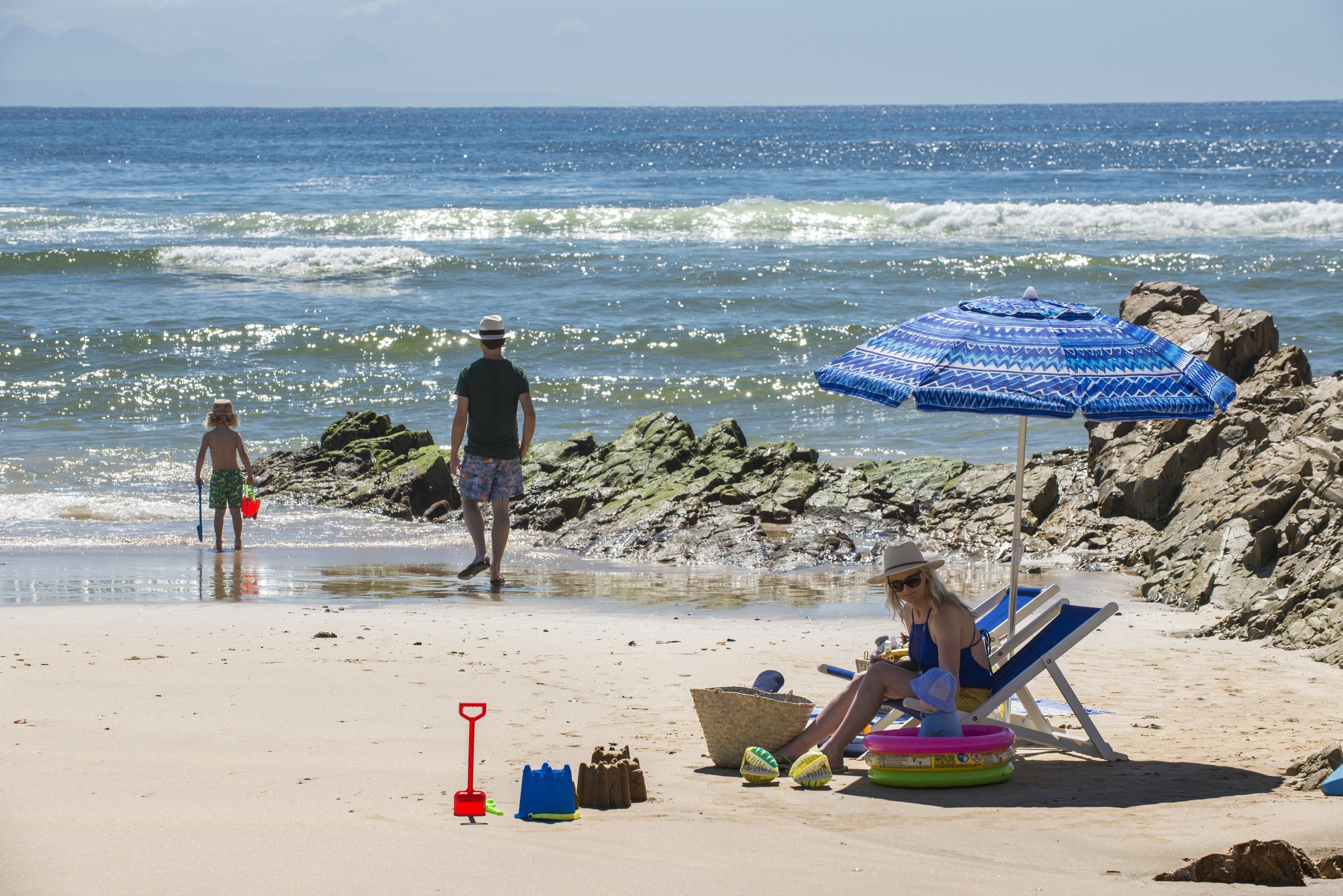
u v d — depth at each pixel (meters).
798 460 34.59
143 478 36.25
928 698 12.23
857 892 8.63
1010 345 12.78
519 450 25.25
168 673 16.44
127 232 92.94
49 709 14.29
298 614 21.56
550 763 12.41
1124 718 15.11
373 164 198.38
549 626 20.97
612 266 76.19
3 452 38.53
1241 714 15.29
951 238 91.12
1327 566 20.52
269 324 57.88
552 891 8.52
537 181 155.38
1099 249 83.81
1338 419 25.83
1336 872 9.13
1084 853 9.69
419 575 26.30
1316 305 60.16
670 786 11.91
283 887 8.48
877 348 13.68
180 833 9.70
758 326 58.50
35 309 61.09
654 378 49.62
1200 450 28.05
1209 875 9.00
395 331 56.16
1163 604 23.03
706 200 123.25
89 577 25.25
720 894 8.54
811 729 13.05
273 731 13.54
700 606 23.17
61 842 9.40
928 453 39.19
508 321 60.09
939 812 11.02
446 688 16.02
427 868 8.94
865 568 27.58
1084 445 39.66
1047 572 26.27
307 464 36.62
